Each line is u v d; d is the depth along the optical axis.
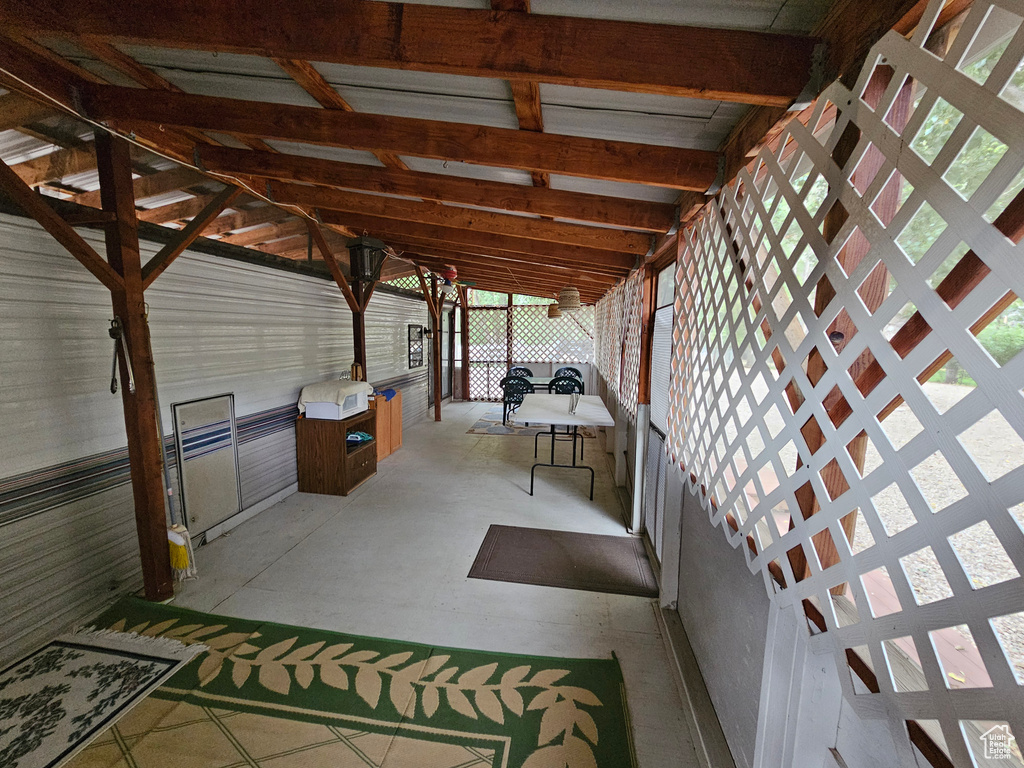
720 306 1.56
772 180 1.17
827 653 0.90
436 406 7.15
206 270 2.84
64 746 1.46
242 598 2.32
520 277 6.21
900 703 0.68
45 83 1.64
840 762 0.87
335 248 4.52
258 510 3.44
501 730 1.56
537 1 1.02
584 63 1.06
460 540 3.03
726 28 1.00
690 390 1.96
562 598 2.38
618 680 1.80
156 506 2.22
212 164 2.37
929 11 0.64
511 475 4.46
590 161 1.61
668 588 2.24
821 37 0.96
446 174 2.29
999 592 0.51
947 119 0.88
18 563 1.87
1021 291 0.48
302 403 3.82
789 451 1.40
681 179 1.56
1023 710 0.48
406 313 6.46
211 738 1.50
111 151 1.93
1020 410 0.48
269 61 1.46
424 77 1.40
